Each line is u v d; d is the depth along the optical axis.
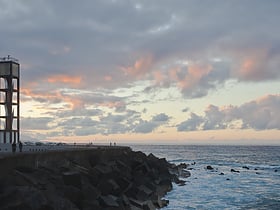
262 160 111.38
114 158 39.69
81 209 20.42
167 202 32.56
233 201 35.72
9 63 48.19
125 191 28.12
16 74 49.50
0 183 17.84
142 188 30.47
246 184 49.19
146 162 46.16
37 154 24.80
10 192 16.22
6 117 48.34
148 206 26.97
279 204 34.53
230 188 44.84
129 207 25.14
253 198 37.62
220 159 116.19
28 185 18.36
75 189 20.53
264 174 63.91
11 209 15.54
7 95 48.56
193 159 115.75
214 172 66.06
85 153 33.78
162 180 41.81
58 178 21.69
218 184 48.53
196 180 52.53
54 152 27.56
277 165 88.44
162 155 150.38
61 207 17.42
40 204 16.17
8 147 39.75
